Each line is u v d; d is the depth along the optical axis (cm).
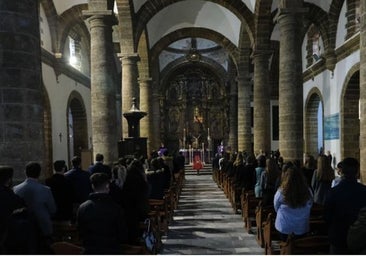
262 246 735
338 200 414
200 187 1816
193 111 3444
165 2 1773
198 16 2219
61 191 602
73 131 2300
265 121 1669
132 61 1720
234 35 2256
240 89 2212
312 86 2125
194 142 3303
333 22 1730
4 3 530
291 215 502
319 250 427
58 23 1795
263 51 1658
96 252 375
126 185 557
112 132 1161
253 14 1706
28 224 321
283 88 1107
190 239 827
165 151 1761
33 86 560
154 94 3122
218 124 3431
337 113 1738
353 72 1527
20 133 540
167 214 925
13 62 535
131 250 420
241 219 1044
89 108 2408
